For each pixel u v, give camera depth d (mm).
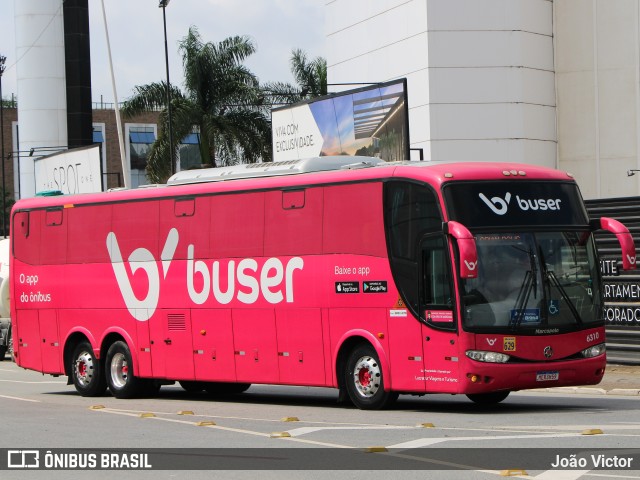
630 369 27578
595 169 52562
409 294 19062
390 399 19781
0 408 22641
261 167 22422
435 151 48781
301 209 21000
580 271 18984
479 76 49344
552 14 52469
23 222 27750
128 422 19094
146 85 59844
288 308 21172
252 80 60438
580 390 24453
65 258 26484
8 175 134750
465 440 14797
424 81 49094
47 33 76375
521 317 18375
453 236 18094
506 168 19094
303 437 15867
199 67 59562
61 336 26547
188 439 16156
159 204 24094
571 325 18688
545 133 51531
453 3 49000
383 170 19656
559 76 52594
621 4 52188
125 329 24875
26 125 76500
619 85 52188
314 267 20703
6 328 42812
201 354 23047
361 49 52969
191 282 23266
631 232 27938
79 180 60125
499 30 49594
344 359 20391
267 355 21609
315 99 42344
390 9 50969
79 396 26266
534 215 18844
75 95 76688
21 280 27719
